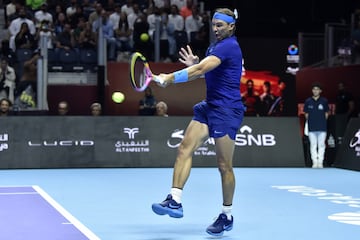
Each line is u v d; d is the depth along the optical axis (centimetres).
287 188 1386
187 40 2567
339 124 2034
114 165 1891
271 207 1088
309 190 1351
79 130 1888
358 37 2641
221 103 793
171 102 2509
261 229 872
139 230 858
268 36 3484
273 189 1364
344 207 1090
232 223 825
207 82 807
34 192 1270
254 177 1641
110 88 2462
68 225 884
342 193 1298
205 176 1636
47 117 1873
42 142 1862
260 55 3291
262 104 2927
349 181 1552
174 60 2542
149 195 1245
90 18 2586
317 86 1956
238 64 799
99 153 1889
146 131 1923
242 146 1959
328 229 872
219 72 793
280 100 2964
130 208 1064
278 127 1995
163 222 923
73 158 1873
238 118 803
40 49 2244
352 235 827
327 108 1958
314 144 1966
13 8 2673
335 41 2798
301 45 2939
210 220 945
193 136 798
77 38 2516
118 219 948
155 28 2455
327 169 1905
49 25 2506
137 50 2498
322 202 1154
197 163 1902
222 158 804
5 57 2289
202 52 2559
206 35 2583
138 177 1611
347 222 931
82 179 1556
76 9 2661
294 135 1998
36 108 2203
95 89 2403
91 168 1872
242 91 3206
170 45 2556
